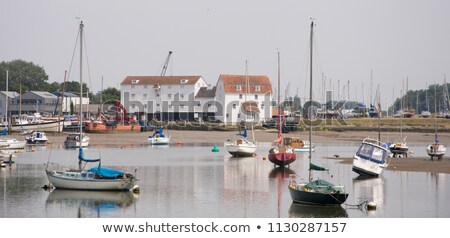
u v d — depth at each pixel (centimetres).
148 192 7112
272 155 9725
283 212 5994
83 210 6078
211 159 11306
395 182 8050
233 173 9006
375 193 7144
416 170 9400
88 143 14112
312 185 6372
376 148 8619
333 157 11888
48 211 6028
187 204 6419
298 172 9188
